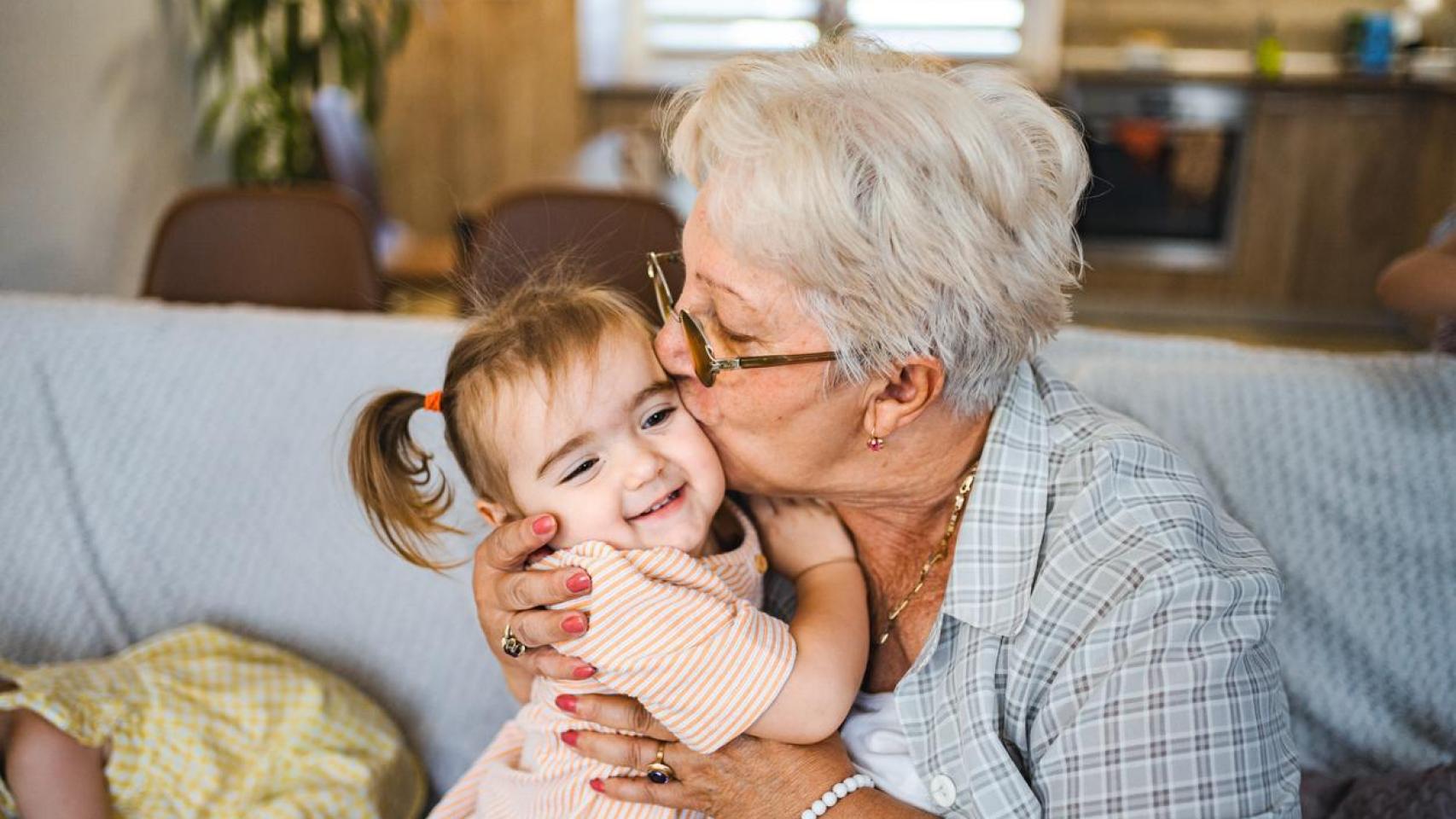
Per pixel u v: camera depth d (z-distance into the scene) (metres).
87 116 3.17
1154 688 0.91
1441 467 1.44
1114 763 0.91
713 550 1.15
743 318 0.97
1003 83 0.99
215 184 4.04
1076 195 1.01
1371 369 1.51
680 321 1.03
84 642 1.69
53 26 2.98
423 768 1.66
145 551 1.70
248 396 1.69
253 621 1.68
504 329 1.08
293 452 1.67
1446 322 1.79
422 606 1.63
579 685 1.09
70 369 1.73
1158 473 1.03
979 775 0.98
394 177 5.82
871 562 1.15
